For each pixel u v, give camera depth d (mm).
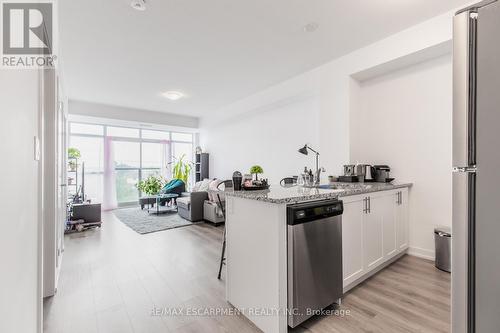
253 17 2387
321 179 3447
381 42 2832
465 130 889
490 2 830
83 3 2129
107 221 4832
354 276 2037
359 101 3316
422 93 2811
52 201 2086
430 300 1893
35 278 1238
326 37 2768
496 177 817
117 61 3322
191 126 6914
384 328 1580
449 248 2379
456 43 916
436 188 2713
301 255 1548
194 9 2250
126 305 1880
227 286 1928
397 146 3020
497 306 820
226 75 3861
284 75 3863
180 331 1584
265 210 1583
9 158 764
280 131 4617
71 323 1662
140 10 2242
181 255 2947
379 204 2371
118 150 6578
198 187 5730
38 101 1316
